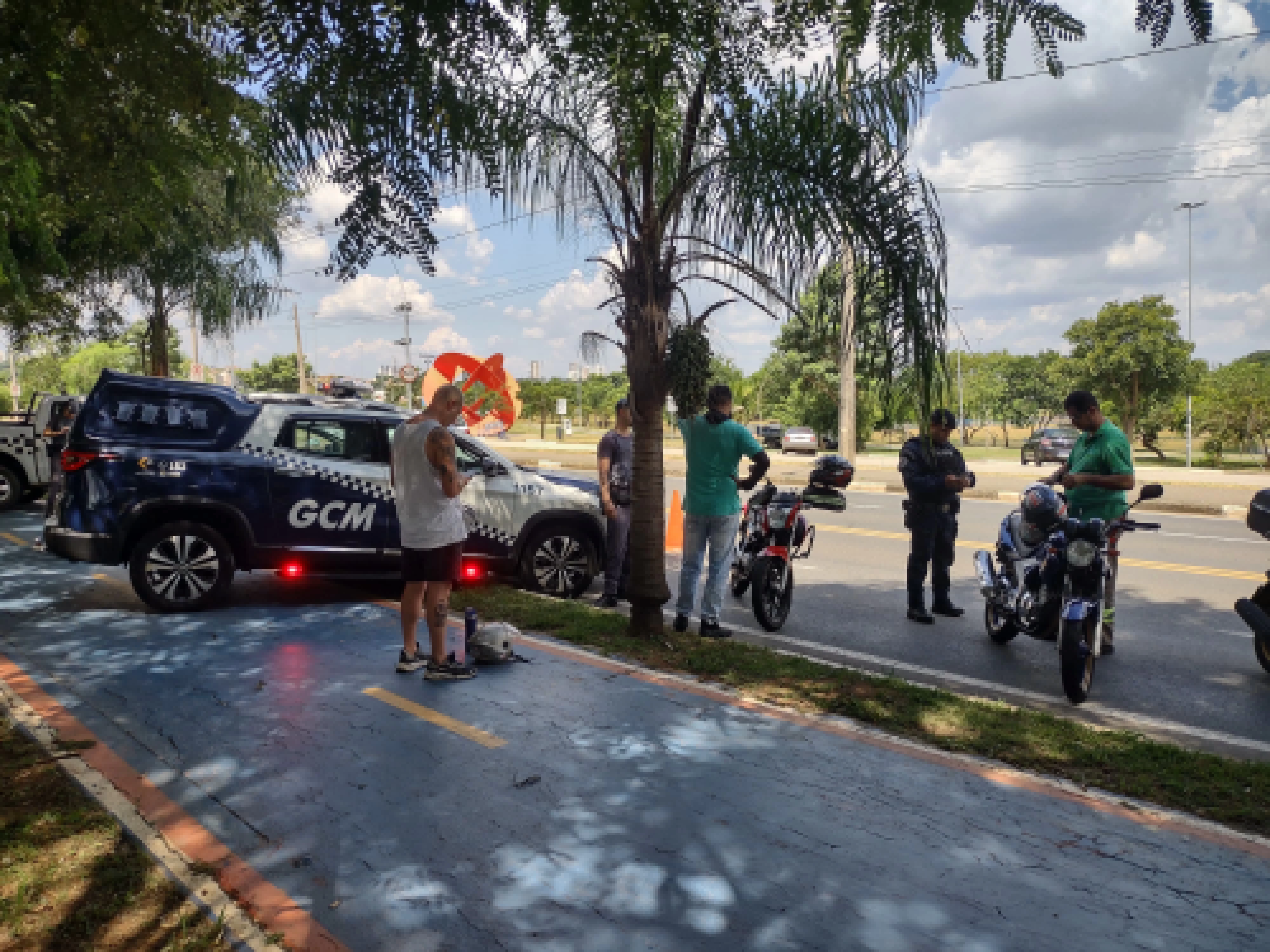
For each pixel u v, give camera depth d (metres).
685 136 5.44
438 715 4.94
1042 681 6.29
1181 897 3.22
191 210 5.26
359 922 3.01
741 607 8.55
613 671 5.79
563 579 8.55
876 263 4.85
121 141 3.36
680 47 3.01
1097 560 5.77
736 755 4.43
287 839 3.55
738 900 3.16
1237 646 7.30
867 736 4.70
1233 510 17.08
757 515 8.00
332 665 5.88
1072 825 3.75
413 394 68.75
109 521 7.16
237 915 3.02
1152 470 31.23
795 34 2.82
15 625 6.90
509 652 5.96
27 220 3.33
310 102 2.89
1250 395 36.56
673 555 11.83
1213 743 5.14
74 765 4.21
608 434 8.22
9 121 3.03
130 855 3.38
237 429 7.59
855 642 7.28
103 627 6.85
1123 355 43.16
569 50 2.96
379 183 3.02
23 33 2.96
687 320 6.26
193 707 5.04
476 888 3.22
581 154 5.60
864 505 18.31
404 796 3.94
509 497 8.33
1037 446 37.44
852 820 3.77
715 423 6.59
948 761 4.40
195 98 2.97
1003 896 3.21
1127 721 5.50
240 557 7.61
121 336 20.08
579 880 3.28
